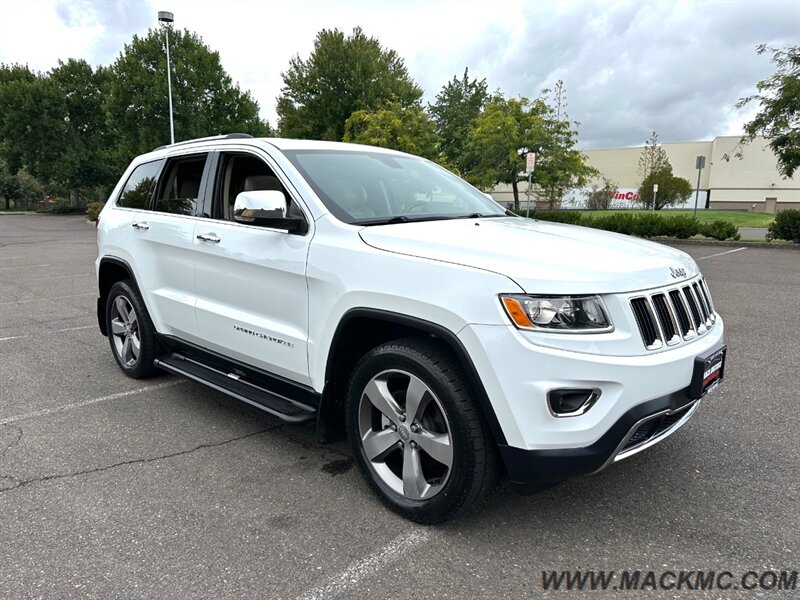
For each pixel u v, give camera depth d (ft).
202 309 12.48
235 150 12.34
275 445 12.12
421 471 9.04
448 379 8.27
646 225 64.69
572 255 8.41
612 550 8.46
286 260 10.33
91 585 7.70
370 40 118.01
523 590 7.61
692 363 8.54
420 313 8.39
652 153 169.58
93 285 33.88
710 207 209.05
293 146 11.78
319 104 114.21
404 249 8.96
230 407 14.30
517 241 9.02
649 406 7.89
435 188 12.85
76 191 168.66
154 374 16.26
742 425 12.87
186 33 123.24
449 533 8.88
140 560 8.23
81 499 9.91
